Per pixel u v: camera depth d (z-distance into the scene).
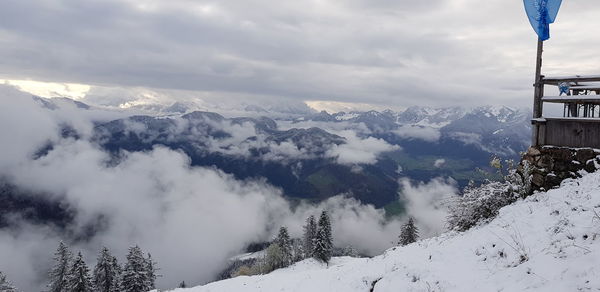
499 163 13.45
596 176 10.28
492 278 7.74
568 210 9.11
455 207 13.22
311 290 12.79
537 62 11.96
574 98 11.00
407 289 9.12
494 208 12.27
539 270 6.93
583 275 6.08
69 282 55.91
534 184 11.98
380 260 12.80
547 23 11.77
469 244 10.19
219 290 17.92
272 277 18.83
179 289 21.33
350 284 11.56
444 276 8.85
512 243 8.79
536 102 12.08
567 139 11.48
